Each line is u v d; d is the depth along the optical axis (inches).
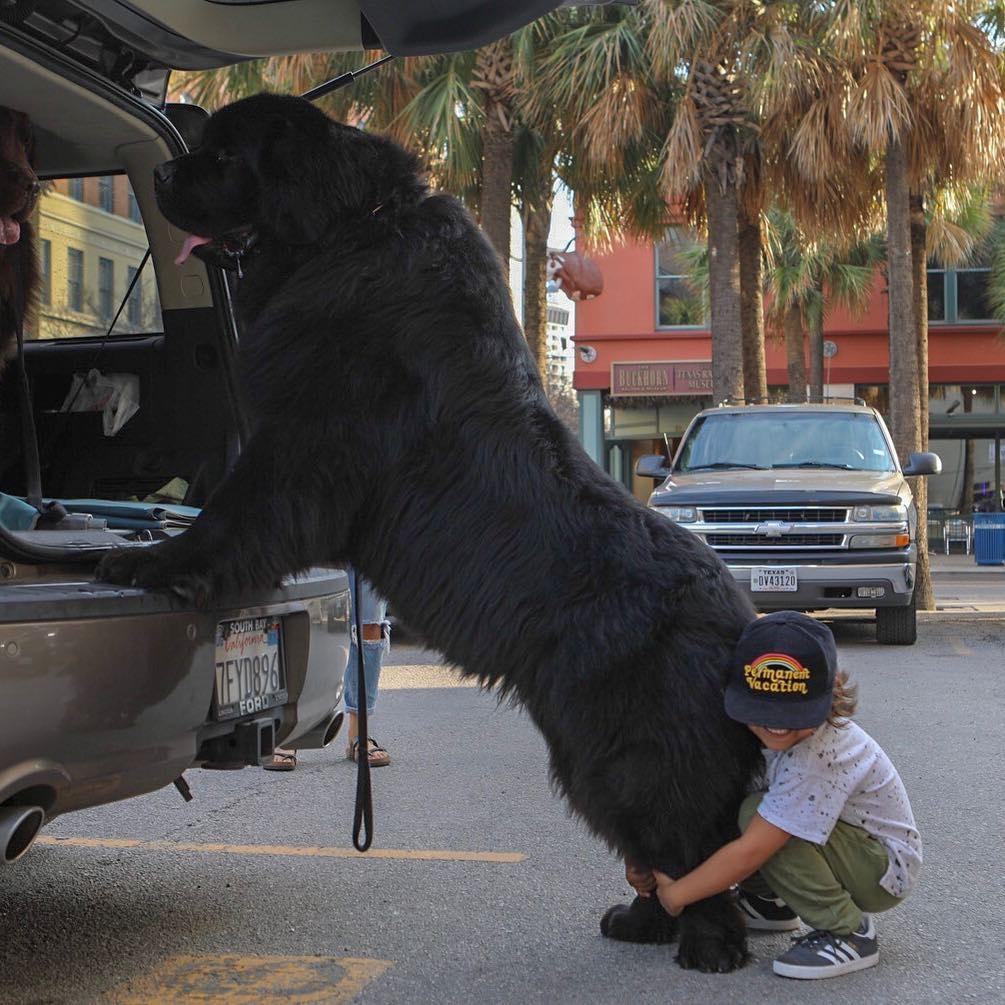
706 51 537.0
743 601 128.0
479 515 120.4
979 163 550.9
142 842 181.5
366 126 540.7
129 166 170.1
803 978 124.6
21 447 178.9
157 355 176.6
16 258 157.8
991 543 943.7
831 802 122.9
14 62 138.4
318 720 155.5
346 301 123.5
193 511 159.3
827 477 405.1
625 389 1071.6
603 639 115.9
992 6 544.7
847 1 505.7
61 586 111.5
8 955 133.6
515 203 644.1
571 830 185.5
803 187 584.7
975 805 197.9
